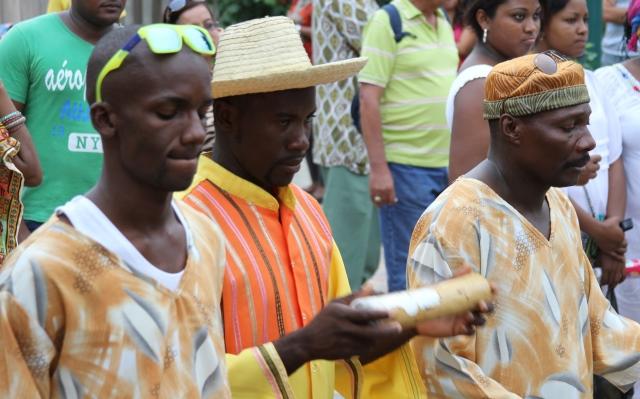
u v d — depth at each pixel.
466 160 5.40
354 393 3.78
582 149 4.05
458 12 6.41
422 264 4.01
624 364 4.39
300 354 3.24
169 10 6.93
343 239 8.52
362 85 7.65
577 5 6.03
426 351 3.96
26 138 5.16
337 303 3.16
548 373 4.06
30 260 2.75
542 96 4.00
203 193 3.72
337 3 8.40
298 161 3.74
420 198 7.74
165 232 2.96
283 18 3.75
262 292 3.62
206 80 2.90
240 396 3.29
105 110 2.87
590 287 4.43
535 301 4.05
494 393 3.87
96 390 2.77
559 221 4.23
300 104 3.69
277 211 3.80
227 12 14.67
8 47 6.12
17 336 2.73
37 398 2.74
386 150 7.80
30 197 6.13
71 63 6.12
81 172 6.14
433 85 7.67
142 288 2.85
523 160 4.07
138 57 2.81
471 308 3.30
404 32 7.61
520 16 5.55
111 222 2.87
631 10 6.52
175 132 2.85
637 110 6.36
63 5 7.13
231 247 3.63
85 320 2.77
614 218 5.91
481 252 4.00
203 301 3.01
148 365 2.83
